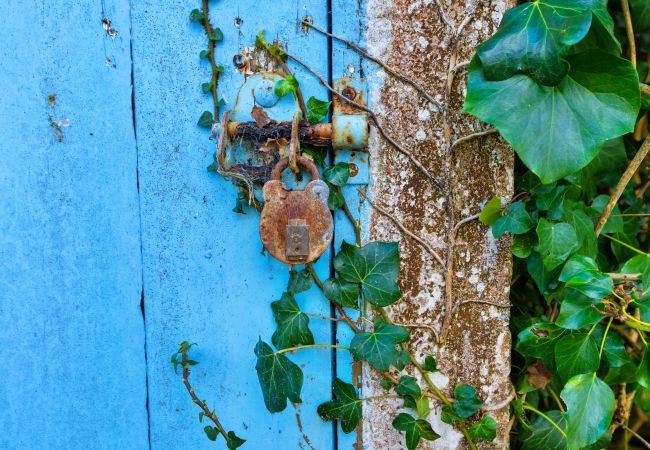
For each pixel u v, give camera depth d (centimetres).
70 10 108
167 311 110
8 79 108
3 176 109
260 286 109
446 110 104
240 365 110
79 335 111
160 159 109
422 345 107
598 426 99
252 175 105
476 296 106
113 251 110
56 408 111
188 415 111
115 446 112
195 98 108
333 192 105
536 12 97
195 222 109
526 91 98
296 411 109
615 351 105
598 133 97
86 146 109
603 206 111
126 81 108
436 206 106
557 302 114
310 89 106
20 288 110
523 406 110
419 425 106
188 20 107
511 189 105
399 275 107
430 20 104
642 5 111
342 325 108
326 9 106
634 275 102
